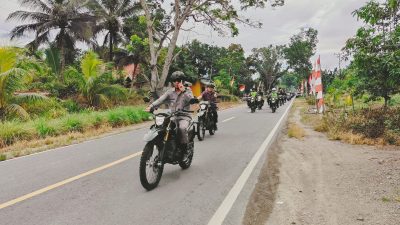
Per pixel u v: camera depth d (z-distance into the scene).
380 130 12.02
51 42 35.69
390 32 10.88
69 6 33.72
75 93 24.33
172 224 4.88
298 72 86.00
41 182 6.90
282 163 8.65
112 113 17.72
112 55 41.34
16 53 17.06
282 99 41.38
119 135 13.80
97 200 5.82
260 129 15.45
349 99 19.78
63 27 34.88
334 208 5.49
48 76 25.53
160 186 6.63
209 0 25.16
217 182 6.92
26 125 13.55
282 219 5.07
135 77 44.28
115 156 9.40
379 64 11.01
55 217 5.09
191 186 6.64
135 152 9.94
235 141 11.97
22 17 33.59
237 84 73.88
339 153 9.78
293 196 6.08
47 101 17.95
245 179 7.13
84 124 15.23
